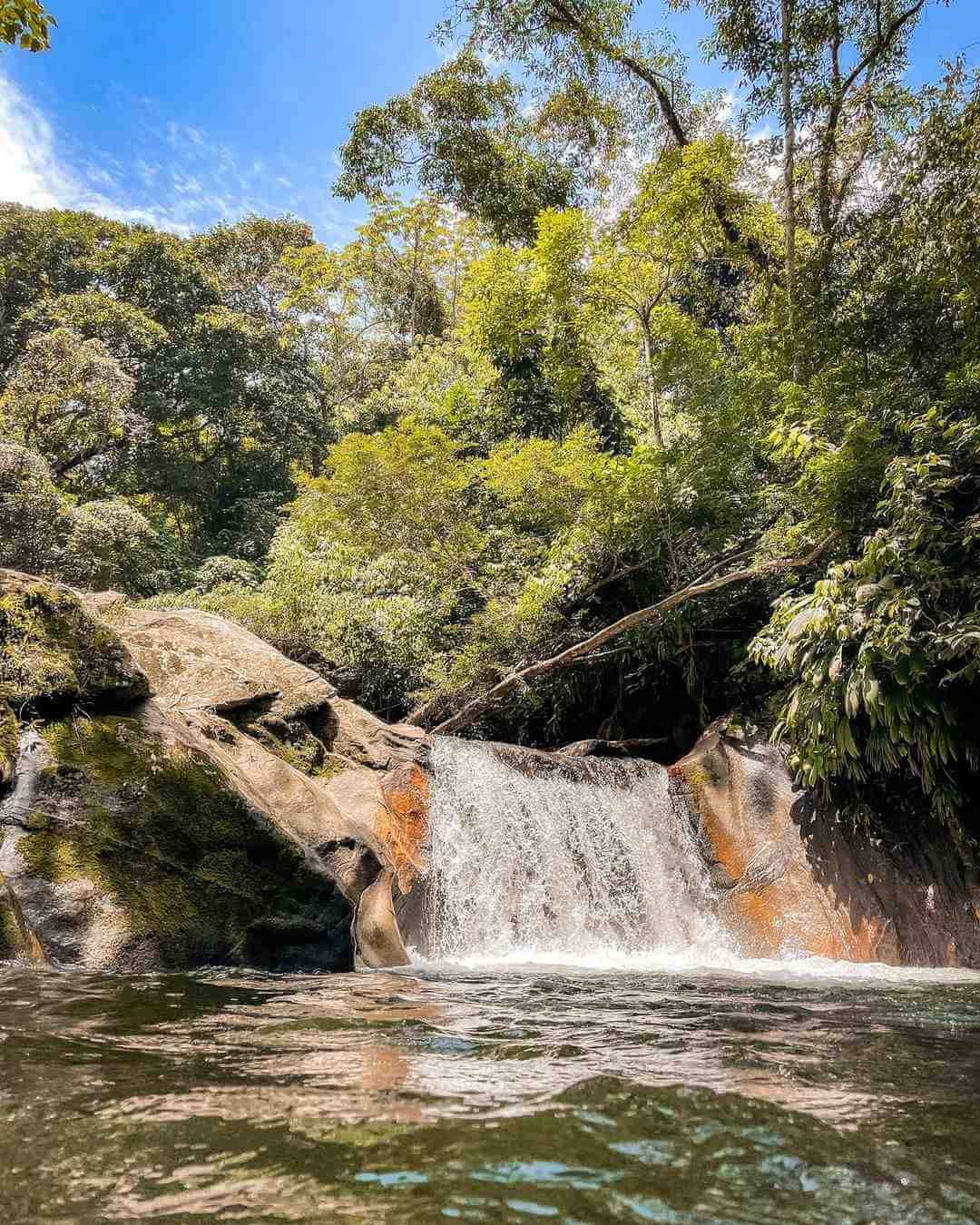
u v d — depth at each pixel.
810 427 8.59
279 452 25.98
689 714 11.26
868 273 11.05
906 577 6.77
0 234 23.33
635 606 11.80
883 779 7.77
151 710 4.91
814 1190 1.32
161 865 4.16
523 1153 1.43
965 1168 1.43
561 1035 2.62
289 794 5.54
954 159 10.53
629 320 14.52
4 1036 2.21
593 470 10.98
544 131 19.91
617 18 15.88
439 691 10.95
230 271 29.03
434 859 6.46
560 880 7.30
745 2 13.77
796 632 6.93
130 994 3.04
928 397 8.53
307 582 12.40
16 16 5.80
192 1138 1.47
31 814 3.96
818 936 6.82
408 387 21.70
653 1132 1.57
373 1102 1.71
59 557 14.77
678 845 7.93
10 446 14.80
